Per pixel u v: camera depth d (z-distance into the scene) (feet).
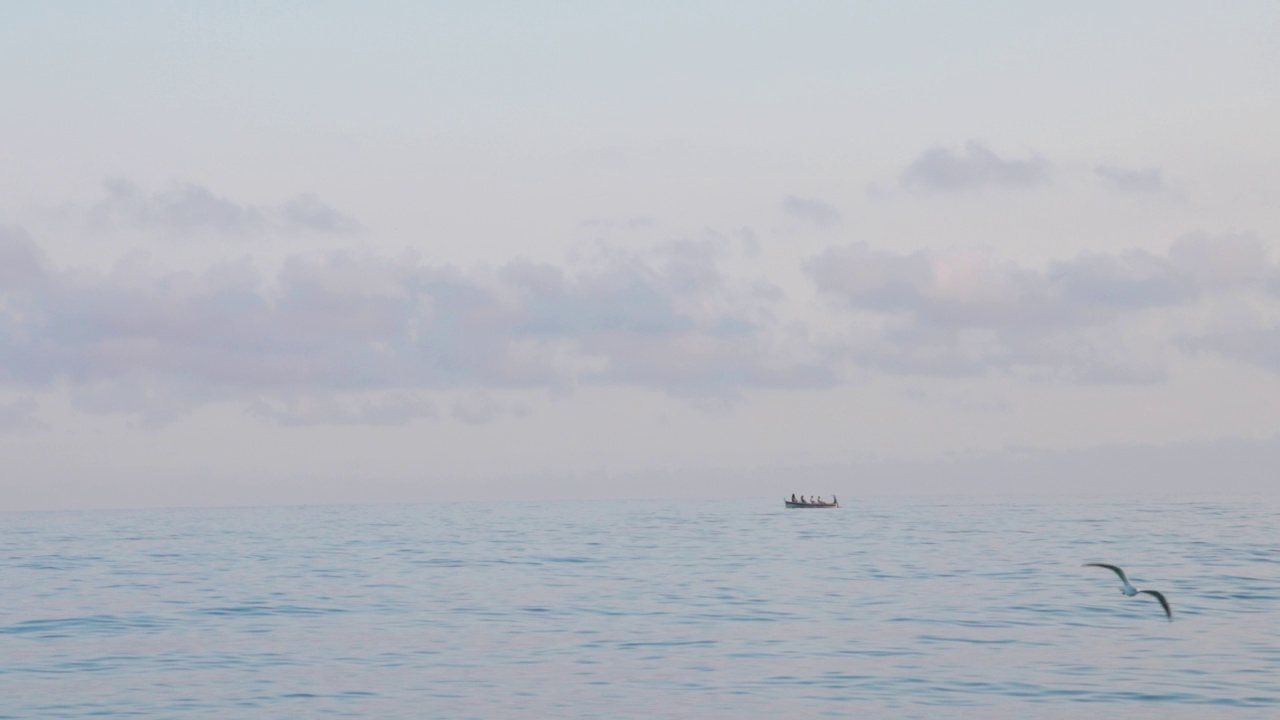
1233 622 145.18
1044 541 302.86
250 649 131.95
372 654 128.47
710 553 273.95
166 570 234.38
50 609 167.63
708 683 111.86
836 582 199.00
